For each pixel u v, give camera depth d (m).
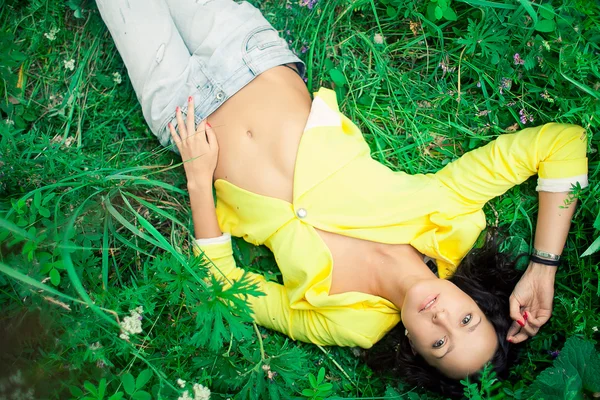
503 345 2.03
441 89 2.30
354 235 1.98
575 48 2.01
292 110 2.03
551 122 2.12
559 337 2.17
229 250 2.12
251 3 2.37
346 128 2.10
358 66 2.33
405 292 1.96
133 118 2.33
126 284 2.18
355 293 2.02
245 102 2.04
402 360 2.14
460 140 2.32
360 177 2.00
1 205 2.01
